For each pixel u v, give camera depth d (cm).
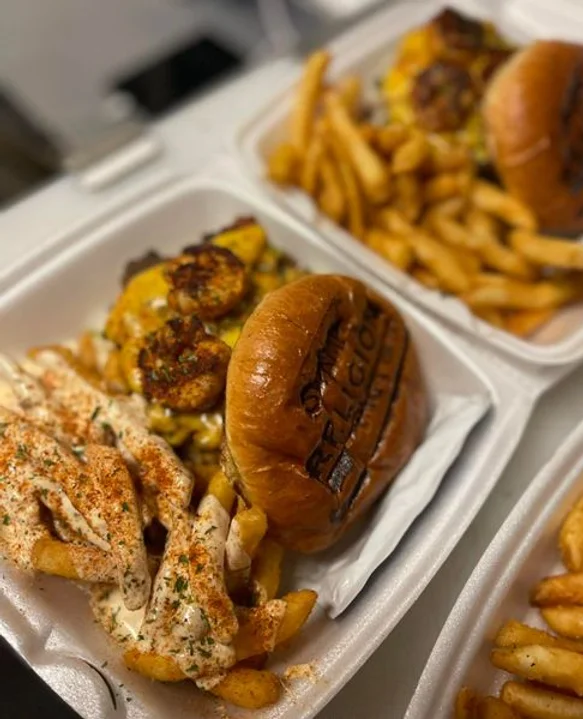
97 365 29
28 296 30
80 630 22
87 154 36
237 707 21
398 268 31
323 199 32
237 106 39
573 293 31
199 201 34
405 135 32
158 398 25
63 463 23
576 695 22
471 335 29
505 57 36
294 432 22
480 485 25
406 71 37
